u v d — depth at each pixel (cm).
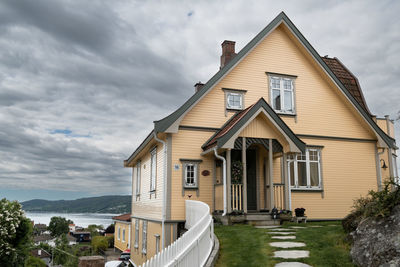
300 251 808
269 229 1144
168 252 514
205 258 750
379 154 1792
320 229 1052
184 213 1424
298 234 996
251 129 1392
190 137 1494
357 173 1747
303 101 1727
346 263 696
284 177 1432
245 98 1622
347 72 2073
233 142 1318
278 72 1706
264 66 1689
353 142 1772
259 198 1553
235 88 1611
